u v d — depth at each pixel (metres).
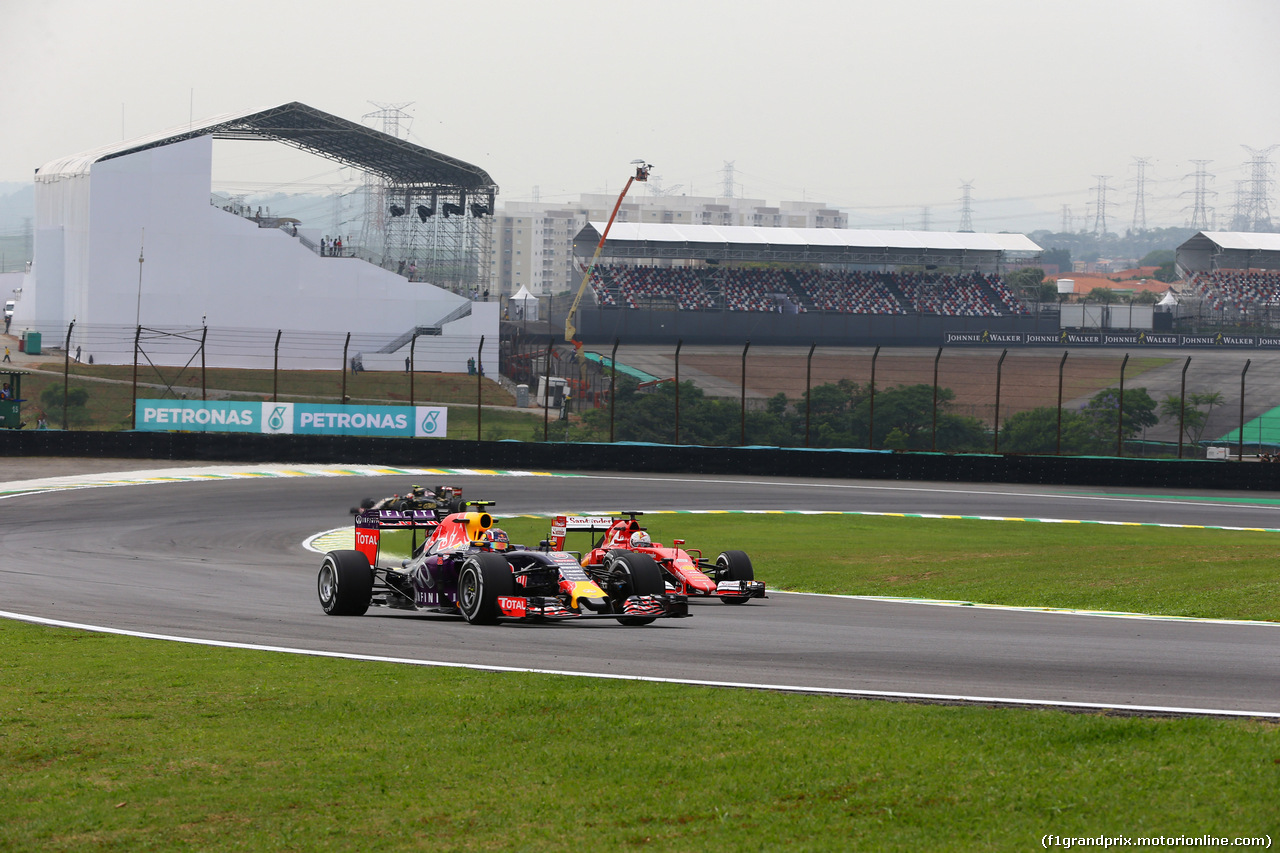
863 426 120.56
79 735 14.05
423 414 86.12
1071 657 19.56
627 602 23.70
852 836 10.51
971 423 121.00
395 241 188.38
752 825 10.83
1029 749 12.88
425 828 10.88
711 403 121.25
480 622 23.80
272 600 28.94
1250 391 154.12
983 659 19.33
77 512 54.03
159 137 149.75
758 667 18.45
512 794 11.77
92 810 11.37
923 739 13.38
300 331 154.00
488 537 25.31
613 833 10.69
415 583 25.83
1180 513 66.38
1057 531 55.09
